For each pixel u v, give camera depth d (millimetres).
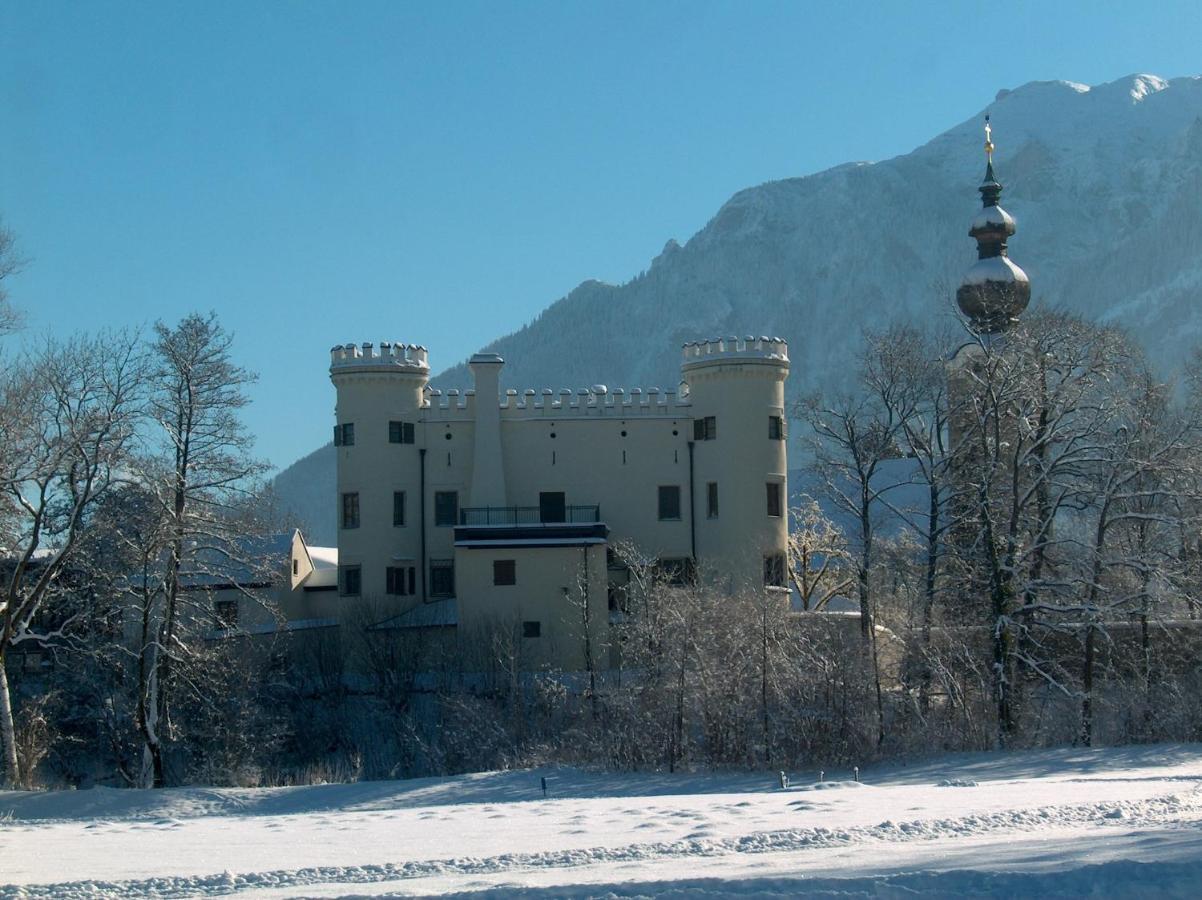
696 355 89625
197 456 60156
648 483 89188
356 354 88125
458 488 88562
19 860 27484
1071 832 26344
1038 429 64875
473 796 51812
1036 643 62688
